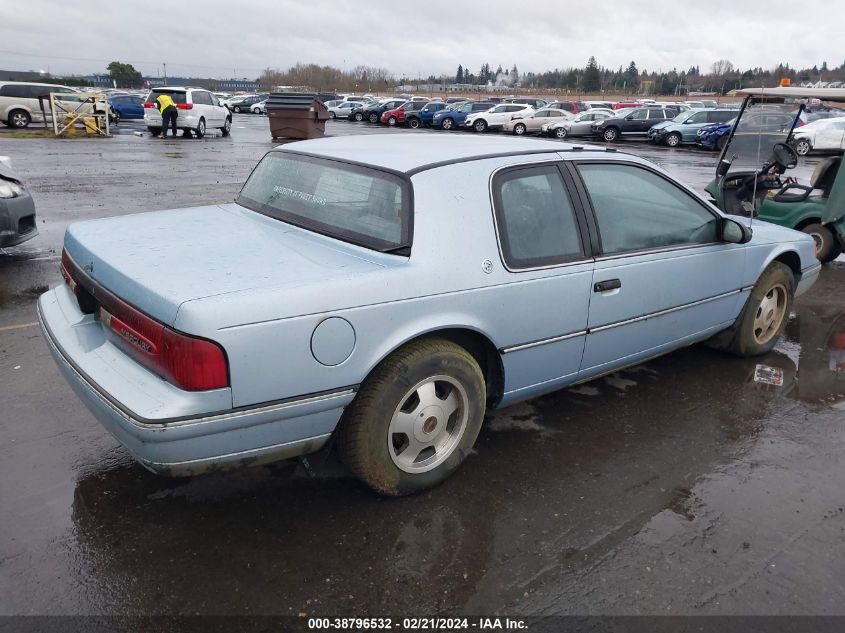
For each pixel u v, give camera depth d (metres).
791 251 4.98
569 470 3.46
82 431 3.67
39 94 24.45
